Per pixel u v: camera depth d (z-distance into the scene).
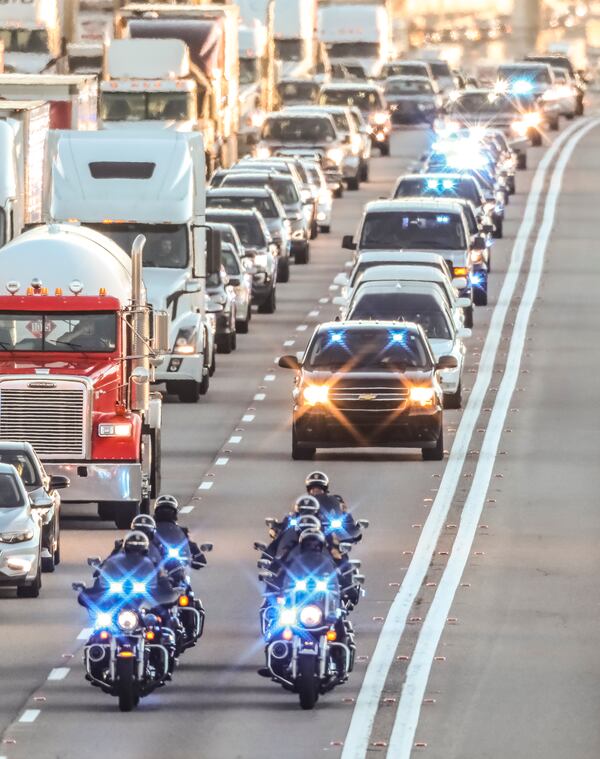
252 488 87.12
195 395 110.75
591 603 66.44
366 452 96.75
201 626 58.38
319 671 52.81
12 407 79.00
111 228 109.25
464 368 122.25
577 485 88.56
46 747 49.41
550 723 51.81
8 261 81.31
